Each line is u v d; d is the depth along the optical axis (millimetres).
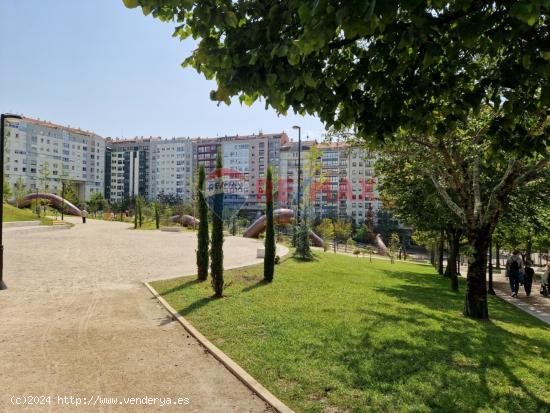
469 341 6738
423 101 3988
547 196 13320
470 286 9422
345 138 11031
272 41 3424
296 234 21891
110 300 9305
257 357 5523
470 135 9461
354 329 7027
